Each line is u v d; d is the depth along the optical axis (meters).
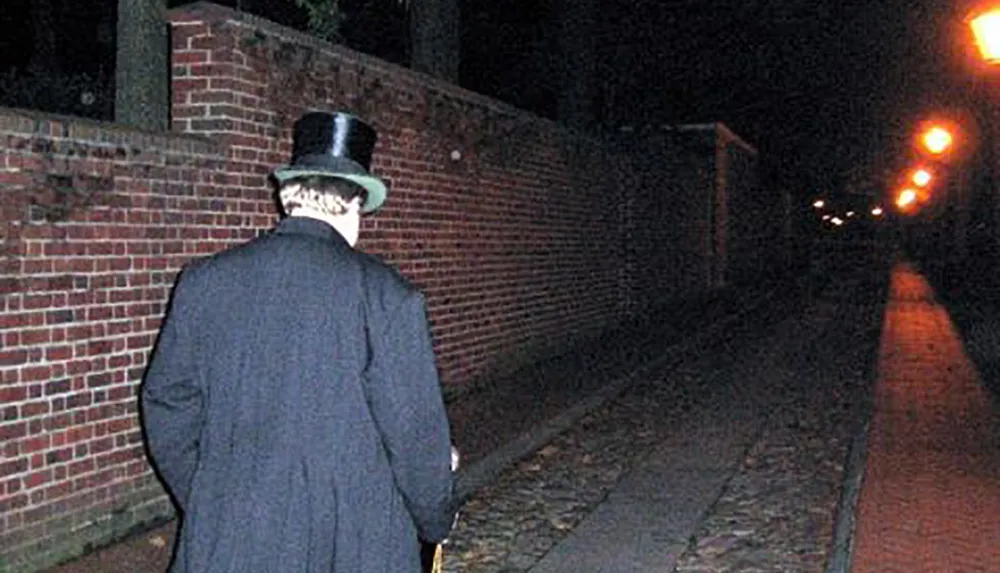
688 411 12.94
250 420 3.08
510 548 7.57
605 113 28.92
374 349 3.09
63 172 6.62
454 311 12.70
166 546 7.12
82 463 6.82
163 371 3.19
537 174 15.60
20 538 6.35
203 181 7.87
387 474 3.11
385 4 19.92
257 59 8.45
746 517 8.40
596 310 18.86
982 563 7.12
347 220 3.35
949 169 37.66
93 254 6.87
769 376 15.92
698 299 28.23
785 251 52.28
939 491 8.92
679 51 33.12
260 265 3.18
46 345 6.53
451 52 14.55
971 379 15.35
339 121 3.34
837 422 12.30
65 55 21.52
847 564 7.00
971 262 30.72
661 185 24.22
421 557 3.47
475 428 11.16
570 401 12.82
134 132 7.17
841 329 23.11
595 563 7.24
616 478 9.61
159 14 8.93
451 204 12.55
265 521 3.00
